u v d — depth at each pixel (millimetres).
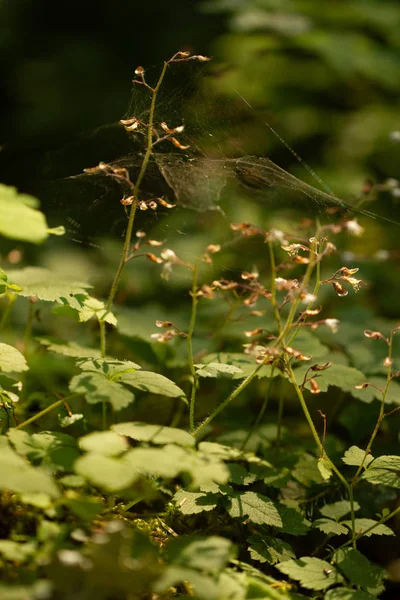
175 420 4465
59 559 2174
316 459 3957
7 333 5414
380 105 10898
